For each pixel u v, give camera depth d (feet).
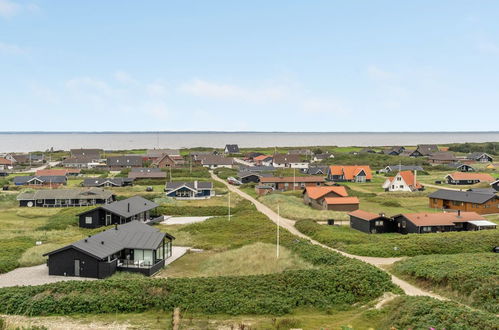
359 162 549.13
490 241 165.07
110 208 212.23
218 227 207.82
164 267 148.36
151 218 236.22
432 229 195.62
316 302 108.58
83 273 135.85
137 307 105.91
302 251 153.89
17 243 175.63
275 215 246.68
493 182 355.36
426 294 113.29
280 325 93.86
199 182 324.19
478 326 81.46
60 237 191.31
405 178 349.20
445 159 575.79
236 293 111.34
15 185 365.20
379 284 115.96
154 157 578.66
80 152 612.70
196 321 97.66
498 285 106.22
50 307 104.53
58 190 291.79
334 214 245.24
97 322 97.19
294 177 367.25
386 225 205.57
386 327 90.33
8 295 110.01
